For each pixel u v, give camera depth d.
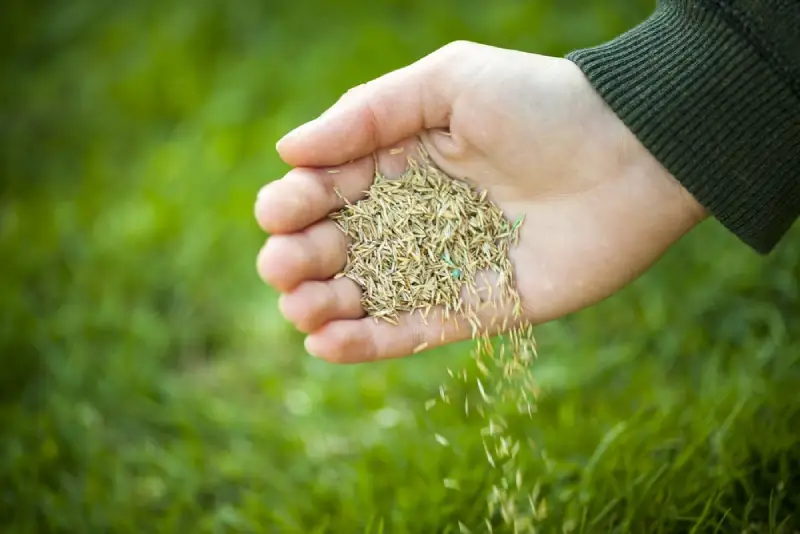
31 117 0.88
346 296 0.56
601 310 0.67
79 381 0.67
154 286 0.73
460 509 0.57
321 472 0.61
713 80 0.54
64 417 0.64
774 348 0.62
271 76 0.85
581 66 0.55
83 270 0.73
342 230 0.57
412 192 0.57
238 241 0.74
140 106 0.87
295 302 0.56
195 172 0.78
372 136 0.56
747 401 0.59
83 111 0.88
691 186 0.54
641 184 0.55
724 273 0.67
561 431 0.60
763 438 0.57
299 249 0.55
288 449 0.63
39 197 0.80
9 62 0.95
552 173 0.56
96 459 0.62
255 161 0.78
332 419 0.64
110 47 0.94
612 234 0.56
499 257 0.56
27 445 0.63
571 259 0.56
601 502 0.57
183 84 0.87
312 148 0.55
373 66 0.82
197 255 0.74
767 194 0.54
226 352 0.70
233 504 0.61
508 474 0.57
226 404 0.66
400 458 0.60
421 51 0.83
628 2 0.83
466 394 0.64
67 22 0.97
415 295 0.56
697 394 0.62
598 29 0.81
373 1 0.92
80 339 0.69
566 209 0.56
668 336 0.65
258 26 0.92
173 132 0.84
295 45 0.89
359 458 0.61
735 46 0.53
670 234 0.56
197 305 0.72
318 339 0.56
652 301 0.67
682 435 0.59
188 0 0.96
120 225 0.76
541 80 0.55
